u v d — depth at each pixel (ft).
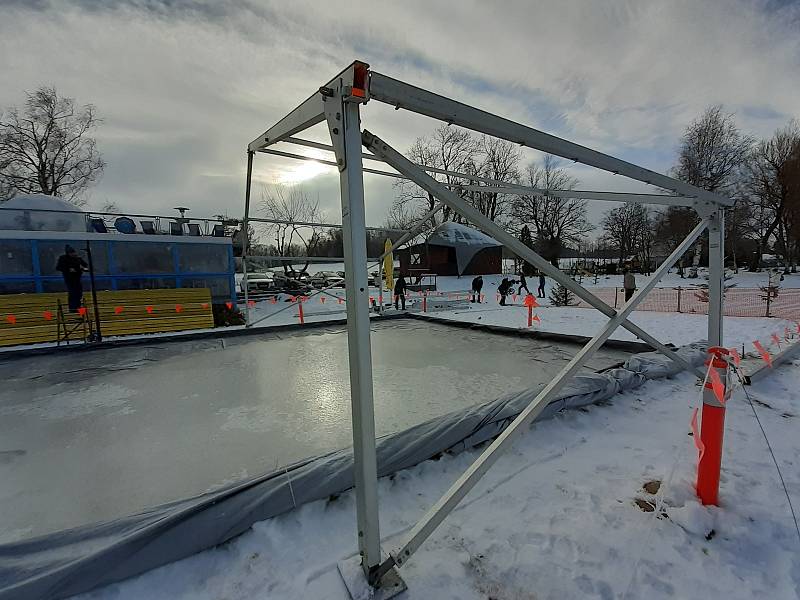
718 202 9.32
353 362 4.13
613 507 5.64
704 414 5.50
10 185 66.44
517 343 19.19
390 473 6.54
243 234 20.74
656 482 6.22
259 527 5.24
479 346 18.40
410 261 84.99
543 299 49.52
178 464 7.33
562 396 8.78
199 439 8.41
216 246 29.91
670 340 18.92
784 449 7.15
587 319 27.63
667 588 4.25
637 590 4.24
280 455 7.64
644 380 10.98
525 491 6.10
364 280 4.04
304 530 5.29
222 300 30.22
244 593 4.28
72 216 28.07
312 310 38.78
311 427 8.99
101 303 24.53
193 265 29.30
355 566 4.51
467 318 29.22
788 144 85.46
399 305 41.88
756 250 92.84
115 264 26.84
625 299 36.09
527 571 4.50
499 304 41.57
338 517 5.57
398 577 4.36
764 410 8.95
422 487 6.34
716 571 4.46
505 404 8.23
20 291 23.98
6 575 4.08
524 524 5.32
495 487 6.24
